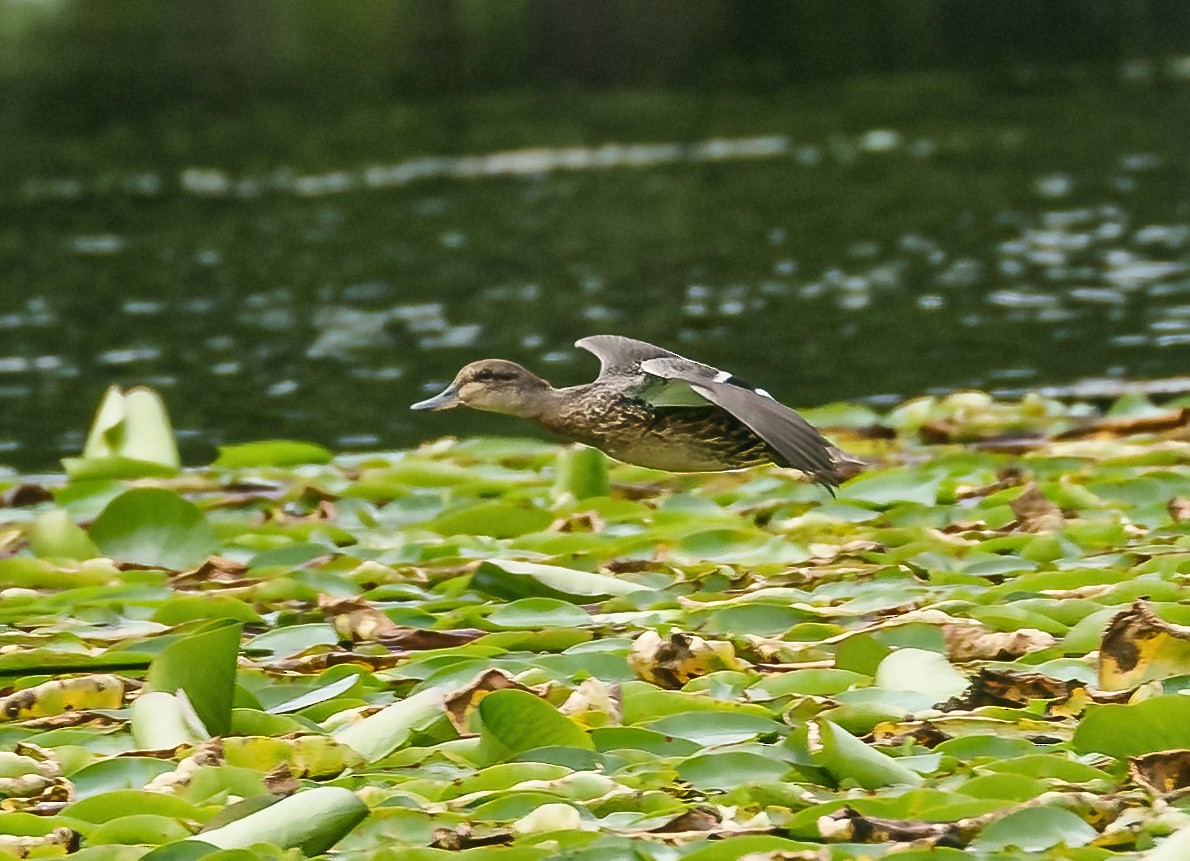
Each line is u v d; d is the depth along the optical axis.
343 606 9.05
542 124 33.31
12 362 18.66
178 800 6.59
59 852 6.31
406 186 28.20
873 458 12.20
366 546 10.34
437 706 7.38
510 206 26.44
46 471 14.73
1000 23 43.22
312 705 7.76
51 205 27.36
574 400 9.84
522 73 39.16
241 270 22.84
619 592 9.22
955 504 10.90
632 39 42.84
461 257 23.31
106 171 29.80
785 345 18.28
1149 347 17.38
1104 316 18.78
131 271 22.94
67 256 23.94
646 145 31.02
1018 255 21.97
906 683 7.72
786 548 9.77
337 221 25.78
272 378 17.83
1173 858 5.75
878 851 6.09
